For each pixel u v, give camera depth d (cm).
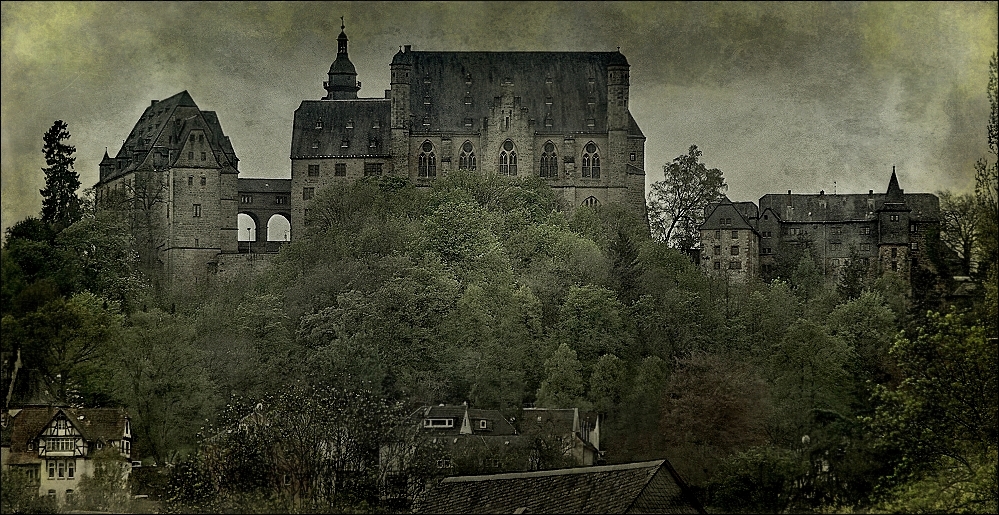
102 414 13512
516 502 9994
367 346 15862
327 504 11294
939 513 9444
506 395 15512
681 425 14200
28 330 14175
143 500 12356
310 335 17050
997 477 9294
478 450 13150
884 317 16062
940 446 9925
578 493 9756
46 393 14125
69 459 12988
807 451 12425
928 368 10106
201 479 11638
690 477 12769
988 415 9869
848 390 14938
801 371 15350
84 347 14750
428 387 15300
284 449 11725
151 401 14475
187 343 15512
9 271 14412
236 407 13962
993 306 10462
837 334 15962
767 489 12025
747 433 13825
